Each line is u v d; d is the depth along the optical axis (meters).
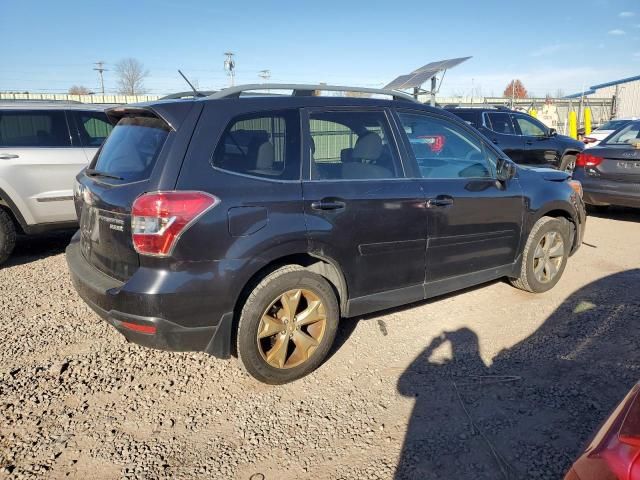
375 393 3.29
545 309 4.55
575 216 5.08
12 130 6.07
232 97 3.27
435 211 3.90
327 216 3.36
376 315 4.46
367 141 3.72
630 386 3.26
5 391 3.29
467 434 2.85
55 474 2.59
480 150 4.43
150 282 2.87
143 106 3.24
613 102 35.12
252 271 3.08
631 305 4.55
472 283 4.38
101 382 3.44
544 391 3.25
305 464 2.65
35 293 5.04
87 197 3.41
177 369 3.62
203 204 2.90
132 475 2.58
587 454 1.58
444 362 3.67
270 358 3.29
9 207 5.95
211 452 2.76
